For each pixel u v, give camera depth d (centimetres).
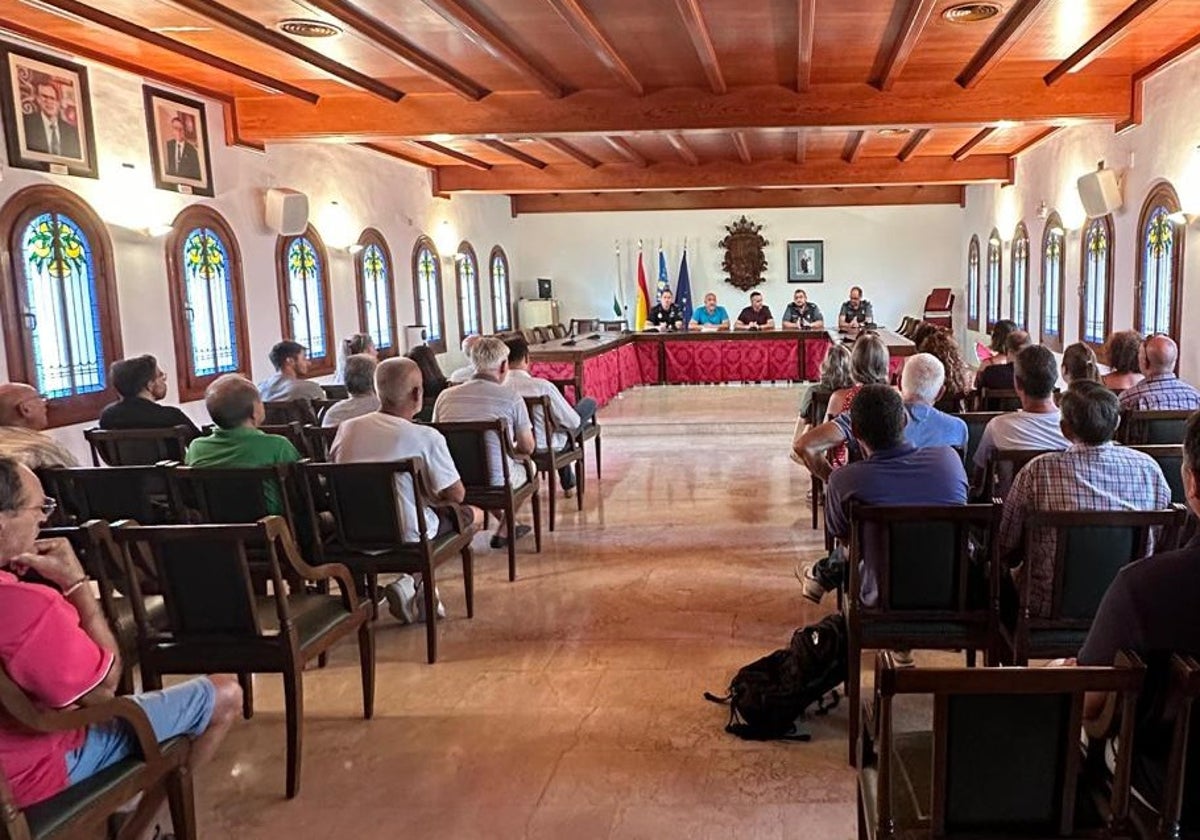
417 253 1009
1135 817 145
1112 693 147
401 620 374
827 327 1361
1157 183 604
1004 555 258
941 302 1315
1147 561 145
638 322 1333
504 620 379
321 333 783
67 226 486
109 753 183
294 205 684
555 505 569
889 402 266
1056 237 870
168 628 255
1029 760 141
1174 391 396
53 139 473
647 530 512
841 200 1322
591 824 230
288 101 639
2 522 179
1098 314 748
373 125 635
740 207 1338
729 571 434
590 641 353
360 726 288
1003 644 253
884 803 146
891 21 466
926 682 136
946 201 1314
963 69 575
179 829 201
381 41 469
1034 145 920
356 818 237
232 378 332
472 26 439
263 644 248
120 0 412
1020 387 324
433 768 261
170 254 573
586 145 890
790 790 244
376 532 335
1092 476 243
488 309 1278
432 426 420
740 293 1411
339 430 355
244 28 445
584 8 434
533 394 535
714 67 538
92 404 501
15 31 437
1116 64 589
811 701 272
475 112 630
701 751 266
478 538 503
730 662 329
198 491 320
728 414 917
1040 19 468
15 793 165
